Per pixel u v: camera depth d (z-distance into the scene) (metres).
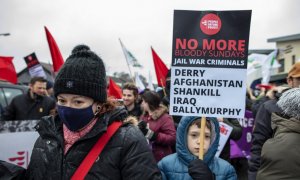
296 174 2.29
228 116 2.73
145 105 4.40
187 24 2.77
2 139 4.02
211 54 2.75
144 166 1.96
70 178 1.96
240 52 2.71
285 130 2.42
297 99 2.46
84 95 1.95
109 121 2.02
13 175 2.19
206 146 2.83
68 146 2.02
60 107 1.99
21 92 7.23
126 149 1.97
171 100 2.80
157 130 4.32
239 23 2.71
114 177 1.96
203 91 2.77
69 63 1.98
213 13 2.74
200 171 2.47
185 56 2.79
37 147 2.12
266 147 2.43
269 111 3.36
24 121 4.20
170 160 2.88
